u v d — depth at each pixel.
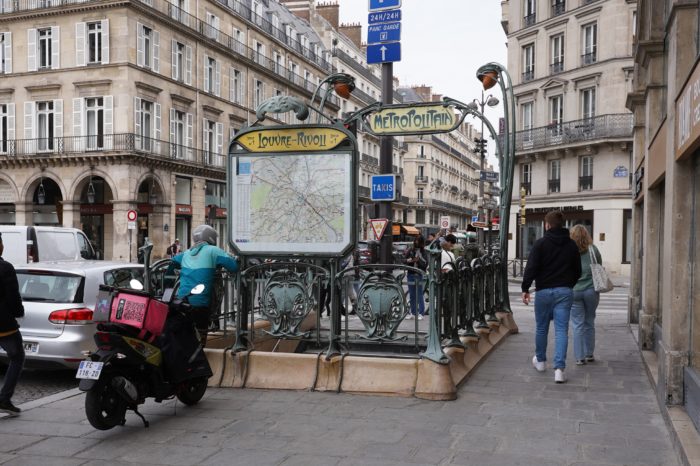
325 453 4.80
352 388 6.64
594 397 6.44
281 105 7.46
